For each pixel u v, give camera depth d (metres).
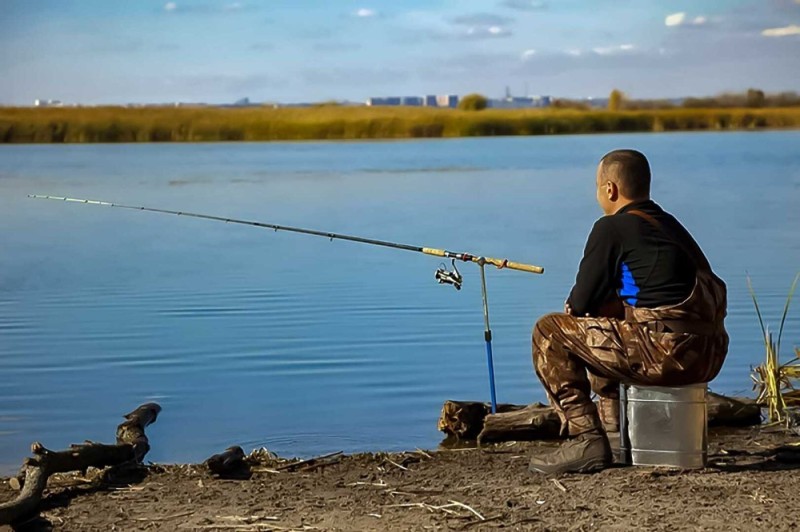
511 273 17.92
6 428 9.53
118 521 6.42
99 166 50.75
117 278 18.00
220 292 16.48
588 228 24.06
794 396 9.82
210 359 12.08
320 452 8.73
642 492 6.54
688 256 6.79
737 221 24.84
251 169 48.31
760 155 53.44
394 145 81.38
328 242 22.69
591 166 48.59
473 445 8.80
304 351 12.44
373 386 10.89
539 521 6.15
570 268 18.31
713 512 6.18
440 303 15.30
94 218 28.28
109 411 10.06
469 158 57.44
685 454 6.99
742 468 7.16
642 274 6.80
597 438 7.04
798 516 6.10
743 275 17.33
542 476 7.04
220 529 6.20
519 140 87.12
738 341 12.65
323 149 74.44
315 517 6.36
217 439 9.17
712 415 9.15
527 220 25.91
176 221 27.23
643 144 69.81
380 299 15.70
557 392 7.07
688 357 6.77
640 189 7.04
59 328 13.79
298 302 15.53
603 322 6.90
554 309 14.76
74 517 6.52
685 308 6.75
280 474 7.41
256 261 20.08
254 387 10.89
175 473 7.52
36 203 31.92
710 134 87.75
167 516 6.47
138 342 13.01
